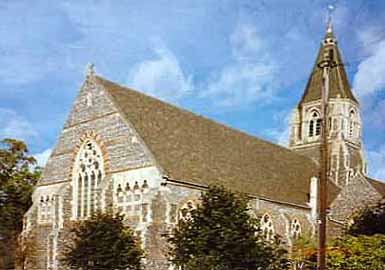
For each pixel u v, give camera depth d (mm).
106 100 59312
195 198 55469
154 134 58312
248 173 66812
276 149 81312
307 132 95312
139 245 50250
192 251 42531
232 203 43312
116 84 62406
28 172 79812
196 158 60594
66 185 60969
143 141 55531
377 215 61219
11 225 74188
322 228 31438
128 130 56500
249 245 41219
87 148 60219
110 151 57594
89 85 61625
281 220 65312
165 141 58688
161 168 53250
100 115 59562
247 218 43094
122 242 46625
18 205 76812
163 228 51656
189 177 56000
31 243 63469
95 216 49156
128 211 54469
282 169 75938
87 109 61219
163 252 51031
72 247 51125
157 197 52500
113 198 56094
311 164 86812
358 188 72625
